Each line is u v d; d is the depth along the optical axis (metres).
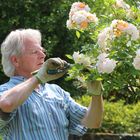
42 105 3.60
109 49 3.43
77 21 3.60
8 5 9.18
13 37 3.62
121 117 7.93
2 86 3.61
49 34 9.22
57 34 9.22
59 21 9.15
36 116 3.53
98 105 3.71
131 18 3.64
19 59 3.61
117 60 3.36
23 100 3.36
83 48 3.52
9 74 3.67
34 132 3.51
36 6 9.27
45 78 3.37
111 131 7.71
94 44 3.59
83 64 3.46
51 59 3.35
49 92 3.71
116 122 7.78
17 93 3.36
